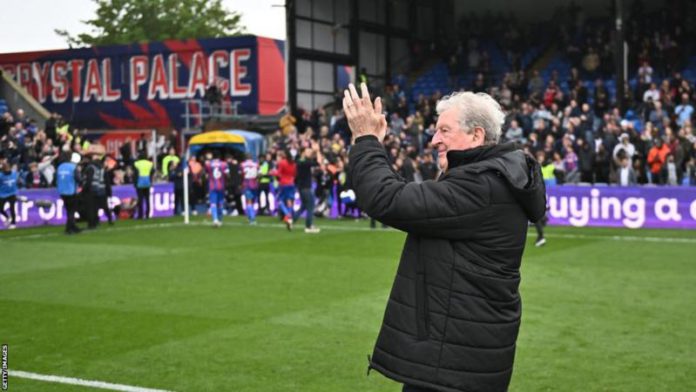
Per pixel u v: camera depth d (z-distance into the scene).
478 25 35.56
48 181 25.08
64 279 11.88
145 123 36.94
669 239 16.16
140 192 23.09
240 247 15.66
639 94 27.19
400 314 3.25
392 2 34.47
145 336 8.16
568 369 6.79
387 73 34.62
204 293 10.55
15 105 35.31
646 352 7.33
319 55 31.11
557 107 26.16
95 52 37.59
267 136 31.47
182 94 36.22
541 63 33.81
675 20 30.47
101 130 35.94
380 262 13.38
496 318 3.19
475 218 3.16
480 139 3.30
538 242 15.20
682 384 6.35
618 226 18.77
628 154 20.16
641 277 11.49
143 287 11.09
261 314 9.19
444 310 3.18
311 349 7.57
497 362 3.19
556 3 35.44
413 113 34.16
